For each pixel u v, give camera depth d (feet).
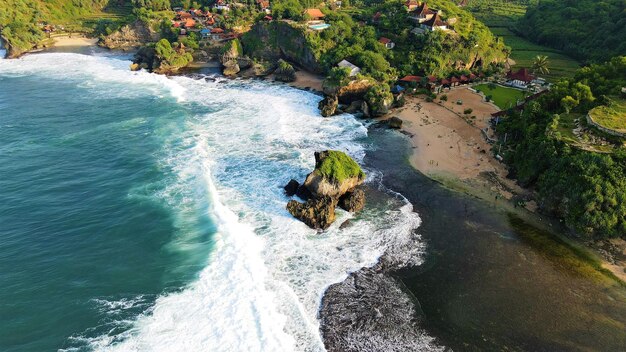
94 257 171.12
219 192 219.20
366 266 172.24
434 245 185.68
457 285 163.94
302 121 312.09
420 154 264.93
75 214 197.36
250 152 262.06
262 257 174.50
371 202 215.92
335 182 207.10
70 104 338.13
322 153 220.43
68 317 143.23
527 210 209.87
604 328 145.48
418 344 139.54
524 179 226.58
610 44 409.69
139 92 371.56
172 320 142.61
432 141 280.92
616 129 212.02
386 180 236.63
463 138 283.38
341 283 163.02
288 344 136.15
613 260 176.45
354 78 347.97
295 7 496.23
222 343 135.13
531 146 225.97
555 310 152.76
